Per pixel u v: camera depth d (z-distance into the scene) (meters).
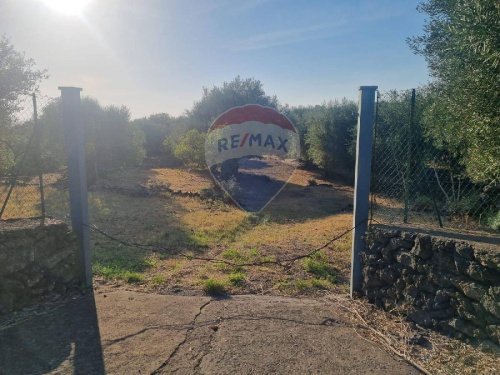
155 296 4.11
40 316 3.51
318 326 3.38
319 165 21.94
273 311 3.72
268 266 5.60
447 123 3.85
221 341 3.07
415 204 4.89
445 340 3.01
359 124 3.95
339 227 9.13
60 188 13.16
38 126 4.15
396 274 3.58
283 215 11.73
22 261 3.63
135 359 2.79
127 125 20.61
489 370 2.57
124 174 19.89
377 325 3.40
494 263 2.68
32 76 8.09
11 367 2.67
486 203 4.20
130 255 6.33
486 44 2.30
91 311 3.64
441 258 3.11
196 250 7.05
